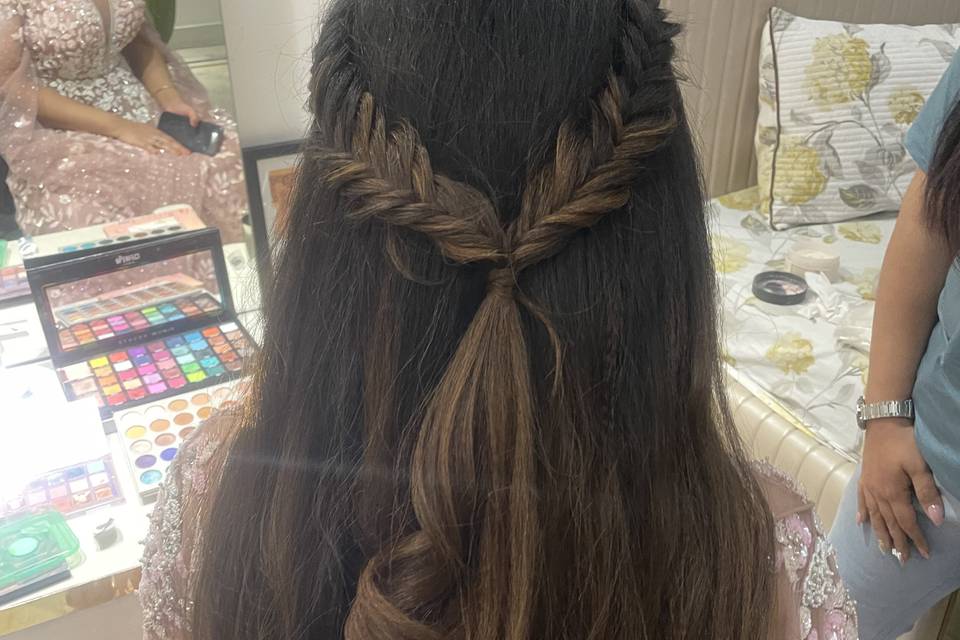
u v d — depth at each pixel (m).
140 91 0.96
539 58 0.38
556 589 0.42
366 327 0.42
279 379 0.45
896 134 1.65
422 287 0.41
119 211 0.98
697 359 0.44
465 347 0.39
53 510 0.75
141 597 0.54
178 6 0.94
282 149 1.05
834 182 1.63
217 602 0.49
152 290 0.95
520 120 0.38
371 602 0.42
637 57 0.39
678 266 0.41
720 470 0.46
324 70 0.41
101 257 0.90
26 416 0.84
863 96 1.63
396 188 0.38
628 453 0.41
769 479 0.54
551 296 0.39
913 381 0.84
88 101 0.93
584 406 0.40
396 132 0.39
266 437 0.46
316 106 0.42
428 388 0.42
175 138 0.99
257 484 0.47
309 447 0.45
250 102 1.02
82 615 0.72
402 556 0.42
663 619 0.44
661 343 0.41
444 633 0.43
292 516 0.45
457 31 0.38
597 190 0.38
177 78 0.97
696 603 0.44
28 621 0.69
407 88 0.39
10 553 0.70
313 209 0.42
